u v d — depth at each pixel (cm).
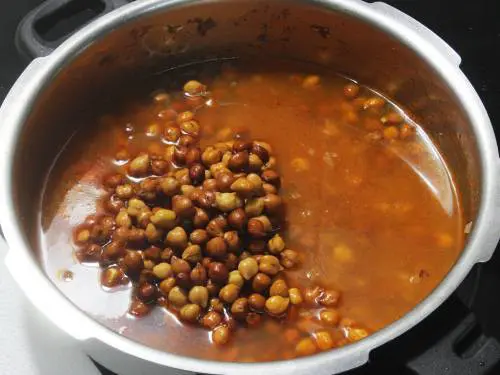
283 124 39
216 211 33
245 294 32
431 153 38
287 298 31
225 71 41
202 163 36
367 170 37
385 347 25
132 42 37
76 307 26
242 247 33
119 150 38
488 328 31
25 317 32
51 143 37
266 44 41
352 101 40
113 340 25
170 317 31
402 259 34
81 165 37
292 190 36
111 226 33
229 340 31
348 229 35
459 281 26
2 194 29
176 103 40
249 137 38
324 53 40
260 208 33
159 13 37
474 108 33
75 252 33
